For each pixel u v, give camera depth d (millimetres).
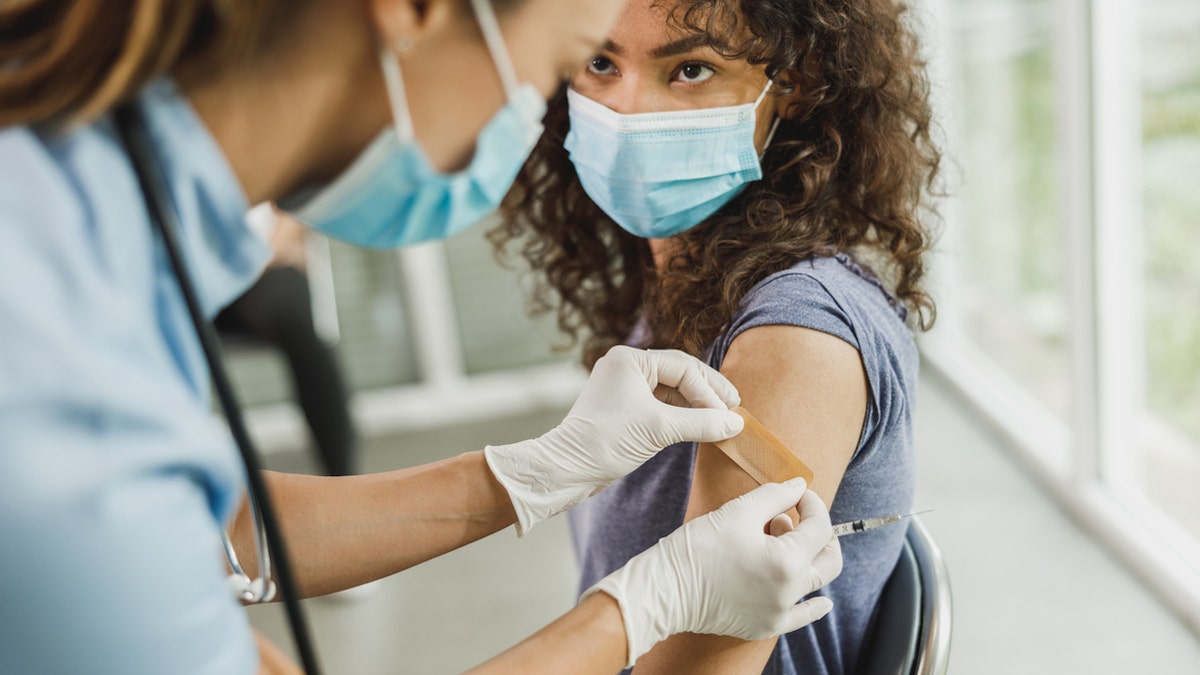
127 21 513
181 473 549
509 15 619
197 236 604
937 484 2908
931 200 1235
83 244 532
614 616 775
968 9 3246
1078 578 2416
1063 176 2494
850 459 901
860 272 966
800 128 1027
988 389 3330
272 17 559
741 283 956
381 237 702
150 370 544
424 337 3785
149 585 521
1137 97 2344
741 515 812
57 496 489
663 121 950
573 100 991
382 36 583
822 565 855
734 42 911
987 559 2531
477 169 661
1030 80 2902
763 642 869
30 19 540
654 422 880
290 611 629
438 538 947
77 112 532
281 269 2699
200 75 546
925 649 927
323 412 2783
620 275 1303
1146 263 2445
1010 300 3252
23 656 515
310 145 622
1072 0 2285
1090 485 2627
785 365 861
